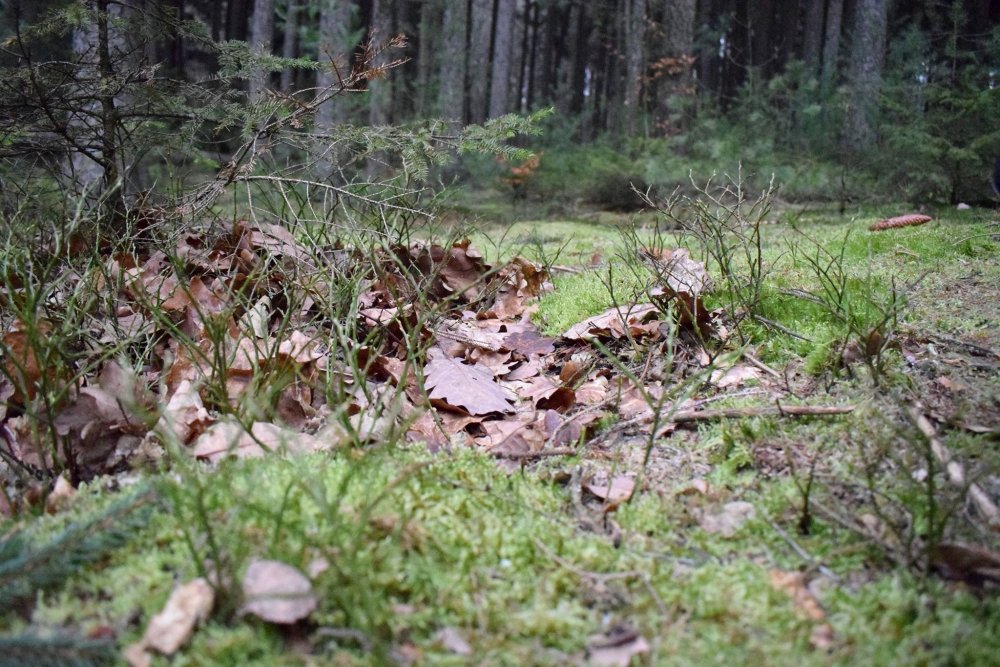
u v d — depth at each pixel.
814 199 8.11
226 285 3.25
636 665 1.34
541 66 30.53
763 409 2.30
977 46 9.69
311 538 1.54
